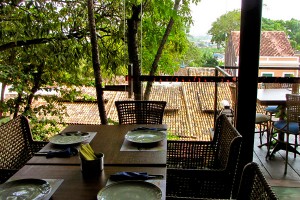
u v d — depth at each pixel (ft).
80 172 5.01
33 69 13.03
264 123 12.11
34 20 11.07
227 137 6.69
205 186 5.99
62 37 11.89
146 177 4.73
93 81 14.23
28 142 7.61
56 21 11.60
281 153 11.21
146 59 14.39
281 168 9.98
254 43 8.00
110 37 13.28
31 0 10.44
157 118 9.39
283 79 8.25
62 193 4.32
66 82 13.78
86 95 16.08
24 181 4.59
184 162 7.70
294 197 8.14
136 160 5.49
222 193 5.96
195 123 11.12
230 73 9.38
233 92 9.90
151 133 6.91
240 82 8.33
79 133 6.92
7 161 6.71
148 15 13.69
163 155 5.74
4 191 4.35
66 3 11.71
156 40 14.46
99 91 9.59
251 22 7.88
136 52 10.26
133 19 10.63
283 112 11.48
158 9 13.25
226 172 5.85
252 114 8.39
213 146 7.56
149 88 10.99
